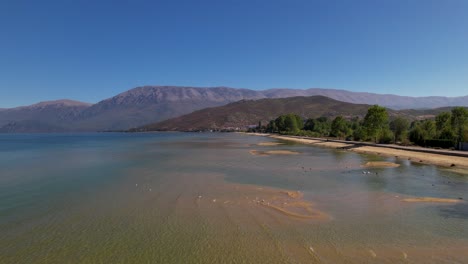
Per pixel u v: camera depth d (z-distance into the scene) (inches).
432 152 1520.7
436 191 735.7
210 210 585.0
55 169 1220.5
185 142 3572.8
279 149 2199.8
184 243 431.5
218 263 373.4
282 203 629.3
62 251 415.2
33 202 673.0
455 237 443.5
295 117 5743.1
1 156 1918.1
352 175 978.1
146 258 389.4
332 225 495.5
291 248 410.3
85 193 754.8
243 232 468.8
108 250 414.9
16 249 424.5
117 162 1440.7
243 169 1136.8
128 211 589.3
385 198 669.3
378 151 1809.8
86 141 4601.4
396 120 2375.7
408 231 467.5
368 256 385.1
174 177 965.8
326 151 1973.4
